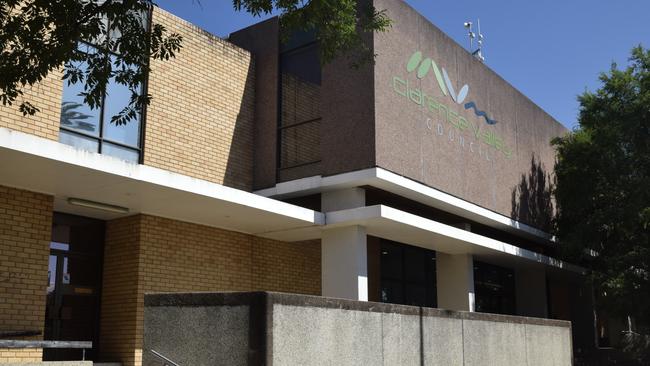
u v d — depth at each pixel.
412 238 16.19
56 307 12.31
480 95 19.08
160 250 13.16
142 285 12.70
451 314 10.48
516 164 20.64
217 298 7.22
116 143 12.98
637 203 19.52
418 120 15.81
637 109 19.69
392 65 15.22
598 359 23.16
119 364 12.30
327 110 15.13
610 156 20.62
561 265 22.19
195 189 11.52
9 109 11.21
